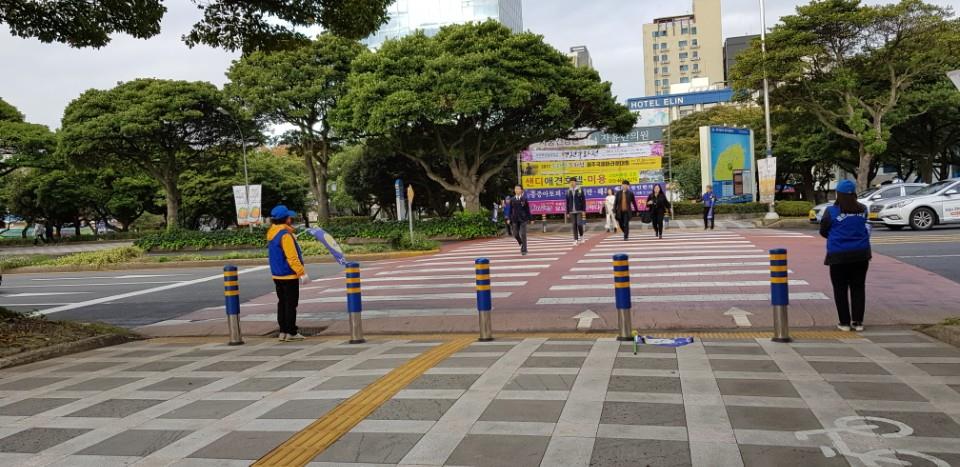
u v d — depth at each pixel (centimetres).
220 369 666
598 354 632
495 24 2744
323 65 3139
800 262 1283
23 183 4850
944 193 1936
